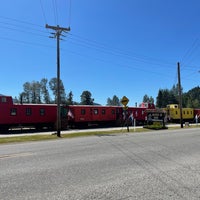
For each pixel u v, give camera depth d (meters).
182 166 7.93
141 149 11.69
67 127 36.09
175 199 4.94
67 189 5.58
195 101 127.50
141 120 46.09
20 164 8.29
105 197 5.04
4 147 13.70
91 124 39.84
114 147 12.52
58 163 8.44
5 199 4.98
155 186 5.79
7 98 31.05
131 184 5.95
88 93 115.38
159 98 120.19
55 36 24.45
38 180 6.32
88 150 11.52
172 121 55.81
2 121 30.34
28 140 18.98
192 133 21.94
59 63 24.44
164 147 12.38
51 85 100.12
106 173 7.02
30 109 32.69
